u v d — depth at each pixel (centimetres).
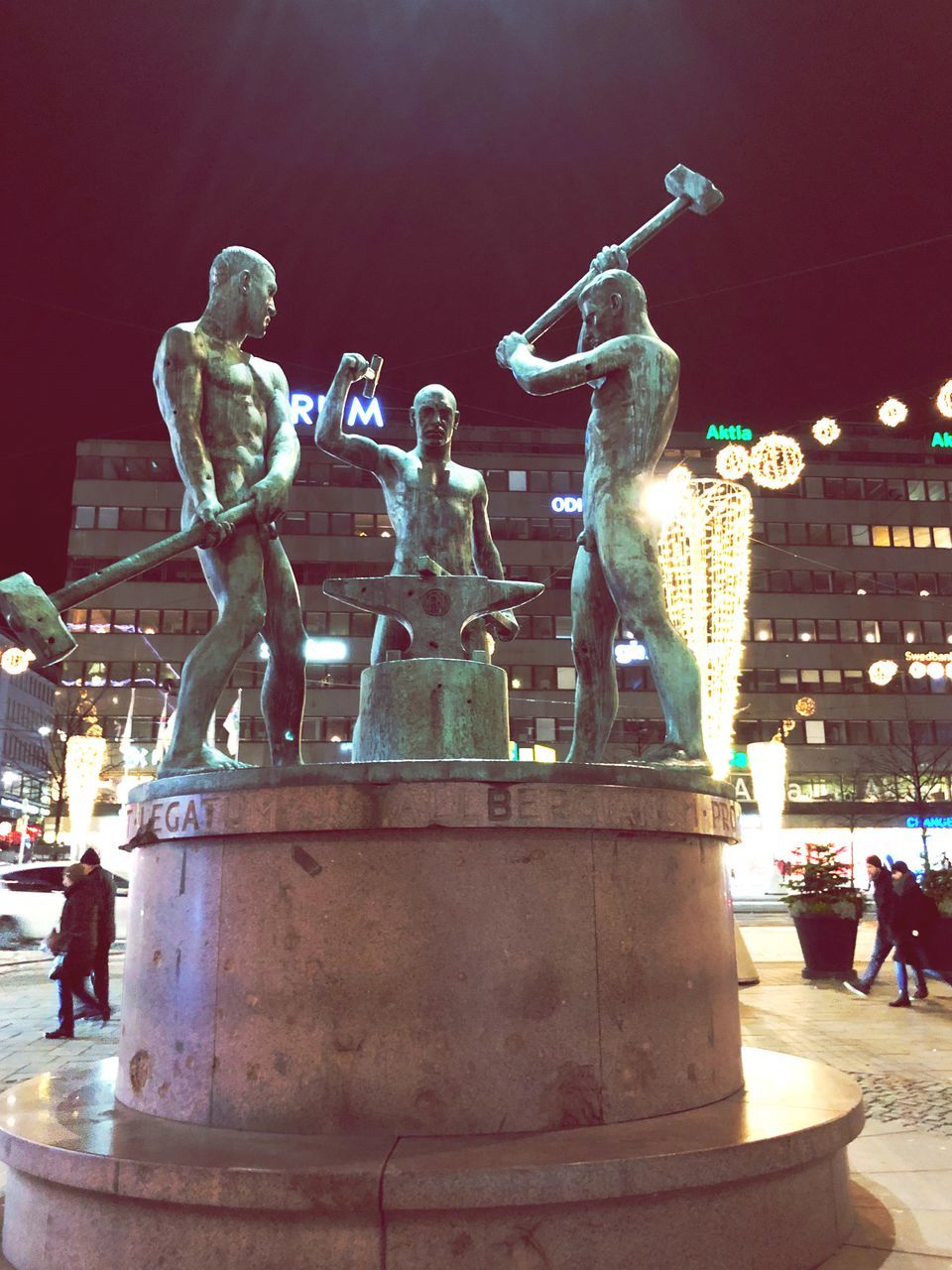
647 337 536
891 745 5391
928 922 1128
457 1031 356
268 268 539
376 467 639
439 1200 298
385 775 375
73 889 966
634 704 5225
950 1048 830
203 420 510
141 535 5356
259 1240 306
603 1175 308
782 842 5284
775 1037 888
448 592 508
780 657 5781
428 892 368
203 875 394
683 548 1641
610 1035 372
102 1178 320
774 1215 343
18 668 2648
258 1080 361
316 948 366
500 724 493
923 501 6134
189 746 455
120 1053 425
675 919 405
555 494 5672
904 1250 369
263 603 492
